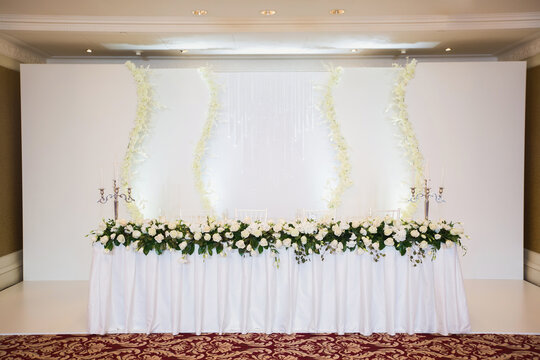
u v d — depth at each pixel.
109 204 6.60
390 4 5.53
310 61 8.11
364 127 6.64
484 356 3.95
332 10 5.74
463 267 6.67
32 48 7.14
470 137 6.59
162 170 6.65
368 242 4.23
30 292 6.00
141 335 4.41
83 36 6.43
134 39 6.64
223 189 6.71
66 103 6.55
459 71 6.58
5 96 6.47
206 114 6.63
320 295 4.42
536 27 5.99
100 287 4.47
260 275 4.43
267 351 4.04
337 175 6.67
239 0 5.36
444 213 6.61
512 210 6.61
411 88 6.59
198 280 4.39
